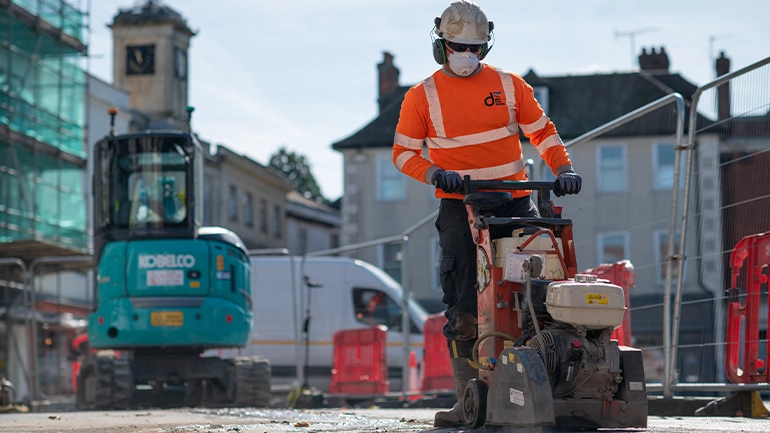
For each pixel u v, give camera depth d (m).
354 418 10.14
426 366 22.03
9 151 40.22
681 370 10.80
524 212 7.76
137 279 17.50
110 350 19.28
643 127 12.23
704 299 10.60
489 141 7.76
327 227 79.94
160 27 61.88
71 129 45.75
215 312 17.58
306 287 28.91
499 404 6.56
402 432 6.89
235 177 63.50
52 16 44.53
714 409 10.34
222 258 17.94
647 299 11.79
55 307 43.31
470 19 7.68
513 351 6.45
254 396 18.67
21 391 41.91
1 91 40.41
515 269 6.88
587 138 13.17
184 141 18.36
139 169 18.20
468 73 7.74
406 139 7.82
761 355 9.77
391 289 28.84
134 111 54.97
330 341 28.67
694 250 10.80
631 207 12.62
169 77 61.75
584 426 6.56
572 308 6.41
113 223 17.97
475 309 7.50
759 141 10.02
